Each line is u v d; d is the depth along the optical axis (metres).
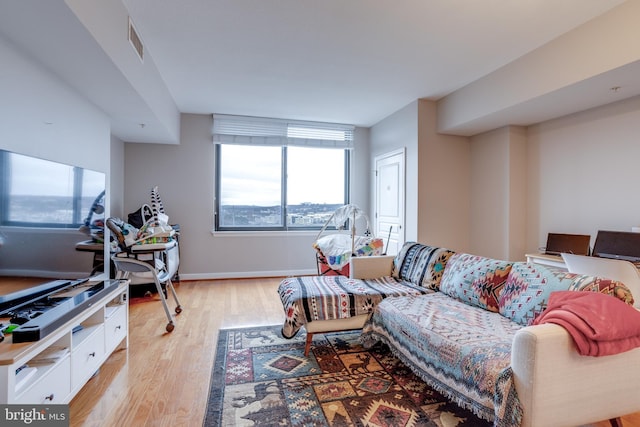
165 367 2.17
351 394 1.87
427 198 4.08
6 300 1.48
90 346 1.86
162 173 4.59
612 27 2.21
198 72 3.25
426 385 1.98
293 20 2.35
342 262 3.71
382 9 2.22
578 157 3.17
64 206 1.96
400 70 3.20
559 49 2.57
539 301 1.77
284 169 5.11
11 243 1.51
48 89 2.10
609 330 1.33
